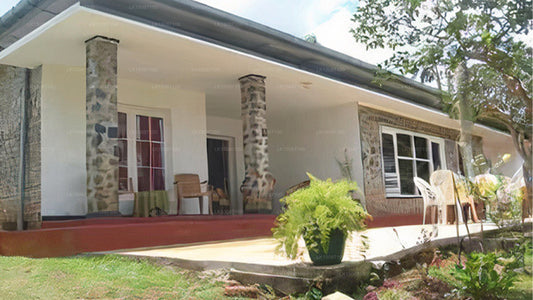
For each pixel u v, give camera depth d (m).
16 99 8.01
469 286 2.67
